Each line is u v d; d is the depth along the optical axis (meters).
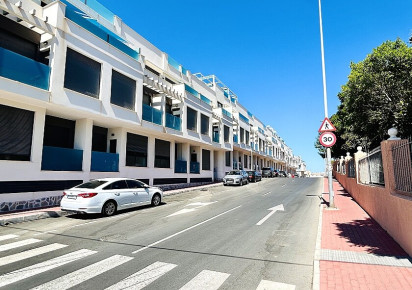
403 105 10.75
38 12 11.31
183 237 7.06
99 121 14.38
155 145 19.81
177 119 20.25
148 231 7.72
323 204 12.65
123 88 15.01
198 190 21.00
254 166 46.69
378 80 11.89
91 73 12.92
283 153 77.38
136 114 15.62
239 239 6.85
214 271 4.72
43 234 7.36
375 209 8.48
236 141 34.38
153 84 17.39
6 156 10.14
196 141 22.81
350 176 15.97
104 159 14.39
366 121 13.45
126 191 10.97
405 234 5.53
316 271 4.58
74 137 13.69
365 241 6.37
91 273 4.62
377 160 8.59
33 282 4.23
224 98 34.41
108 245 6.32
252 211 11.16
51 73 10.84
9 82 9.29
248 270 4.77
